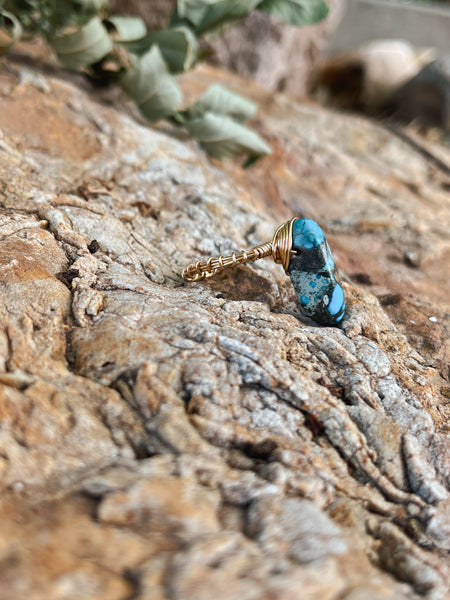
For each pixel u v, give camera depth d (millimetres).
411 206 150
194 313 78
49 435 60
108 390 66
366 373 77
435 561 59
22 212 93
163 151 125
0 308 73
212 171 128
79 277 82
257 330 79
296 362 76
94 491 56
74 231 91
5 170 102
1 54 126
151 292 83
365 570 56
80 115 125
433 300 109
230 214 113
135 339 71
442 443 72
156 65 122
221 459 62
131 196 110
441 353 92
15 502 55
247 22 217
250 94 197
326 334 83
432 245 130
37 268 80
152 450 62
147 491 55
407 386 79
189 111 135
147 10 201
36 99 123
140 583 50
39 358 68
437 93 248
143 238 100
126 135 124
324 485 63
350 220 137
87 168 112
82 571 50
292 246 83
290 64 240
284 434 66
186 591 49
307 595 50
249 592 50
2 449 58
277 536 55
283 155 155
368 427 70
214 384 68
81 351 71
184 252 100
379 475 66
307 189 146
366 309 92
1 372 65
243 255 85
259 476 61
